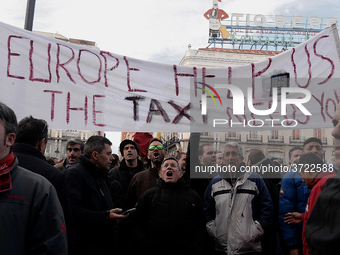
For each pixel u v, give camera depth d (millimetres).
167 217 3273
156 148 4215
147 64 3516
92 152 3291
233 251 3242
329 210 1438
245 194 3359
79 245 2984
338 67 3492
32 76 3252
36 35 3295
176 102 3506
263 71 3549
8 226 1726
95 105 3375
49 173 2369
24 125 2484
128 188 4207
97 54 3430
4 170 1777
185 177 3572
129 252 3395
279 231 3980
